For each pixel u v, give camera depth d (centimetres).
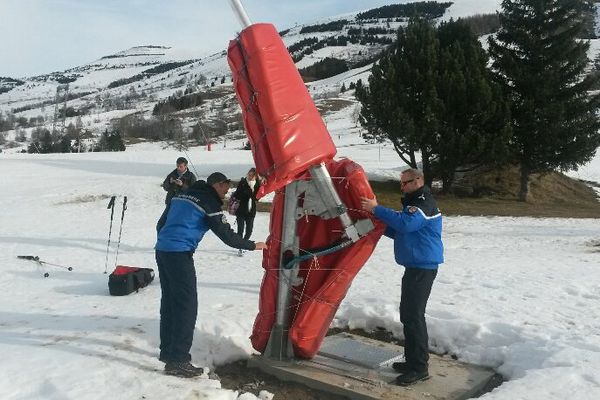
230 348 566
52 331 599
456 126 2498
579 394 444
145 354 534
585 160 2636
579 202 2791
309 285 554
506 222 2036
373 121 2547
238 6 525
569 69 2680
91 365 491
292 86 516
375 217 524
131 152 4269
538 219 2142
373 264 1077
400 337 650
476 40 2689
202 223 507
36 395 436
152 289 855
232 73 536
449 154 2441
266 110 507
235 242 509
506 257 1206
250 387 509
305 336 538
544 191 2822
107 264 1098
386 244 1390
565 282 880
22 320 655
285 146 503
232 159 3662
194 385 457
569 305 733
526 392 450
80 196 2291
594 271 998
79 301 769
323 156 515
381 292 805
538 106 2623
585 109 2638
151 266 1080
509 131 2409
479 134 2398
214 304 718
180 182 1067
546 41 2662
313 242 569
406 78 2489
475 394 498
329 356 568
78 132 8694
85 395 430
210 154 4047
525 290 820
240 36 525
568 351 530
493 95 2486
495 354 561
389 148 5584
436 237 501
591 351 536
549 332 605
